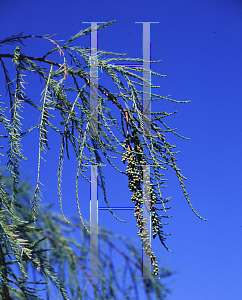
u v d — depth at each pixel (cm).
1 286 133
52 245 198
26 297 136
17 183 155
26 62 162
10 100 168
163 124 143
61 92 154
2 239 145
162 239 132
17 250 143
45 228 201
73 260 200
